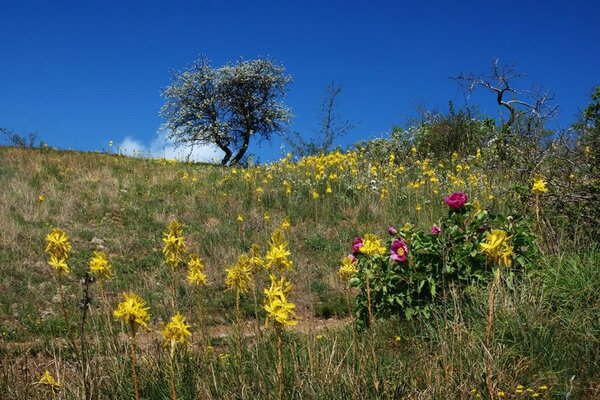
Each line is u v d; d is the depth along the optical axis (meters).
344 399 3.77
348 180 13.73
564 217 6.04
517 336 4.26
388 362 4.37
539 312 4.43
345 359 4.38
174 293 4.56
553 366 3.95
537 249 5.31
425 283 5.34
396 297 5.28
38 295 7.87
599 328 4.26
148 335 6.07
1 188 12.87
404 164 16.22
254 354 4.54
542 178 6.46
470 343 4.18
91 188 13.56
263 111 36.72
